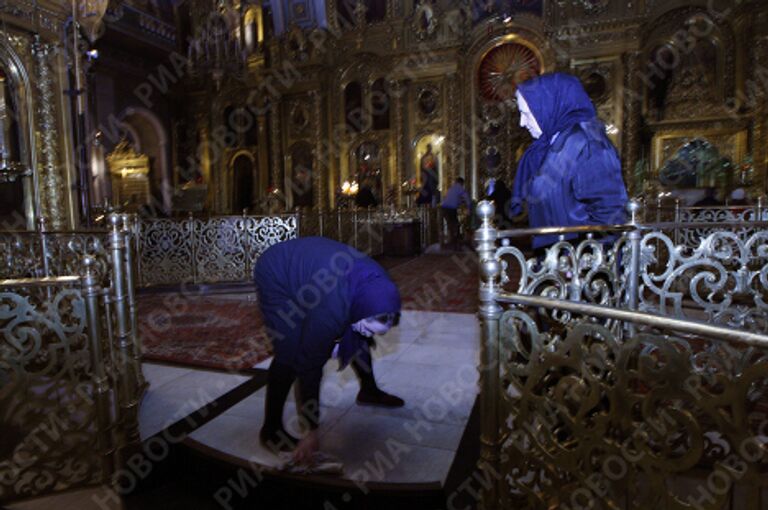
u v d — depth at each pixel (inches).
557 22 558.9
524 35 575.8
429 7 598.5
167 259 290.8
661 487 53.2
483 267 67.7
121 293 95.5
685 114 534.9
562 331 91.5
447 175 616.4
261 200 683.4
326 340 76.3
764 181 497.7
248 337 171.2
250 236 301.4
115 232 97.6
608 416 56.4
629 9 539.5
